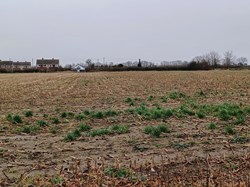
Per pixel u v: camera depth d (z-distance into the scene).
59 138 10.90
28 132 11.80
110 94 25.77
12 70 115.56
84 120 13.82
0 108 18.12
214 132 11.28
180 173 7.30
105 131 11.38
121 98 22.70
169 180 6.77
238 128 11.77
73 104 19.70
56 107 18.33
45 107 18.42
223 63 122.44
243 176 7.02
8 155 9.05
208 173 6.77
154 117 13.95
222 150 9.28
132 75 65.38
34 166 8.11
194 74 65.38
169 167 7.84
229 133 11.08
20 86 36.25
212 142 10.08
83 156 8.90
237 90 27.53
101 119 14.02
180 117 13.97
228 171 7.46
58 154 9.13
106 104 19.53
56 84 39.59
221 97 22.33
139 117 13.91
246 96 22.72
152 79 49.09
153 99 21.62
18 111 16.88
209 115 14.30
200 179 6.92
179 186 6.51
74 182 6.77
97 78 54.62
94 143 10.19
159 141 10.27
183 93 25.30
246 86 31.69
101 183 6.74
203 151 9.20
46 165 8.19
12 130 12.05
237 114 14.06
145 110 15.46
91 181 6.85
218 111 14.94
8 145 10.11
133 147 9.66
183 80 44.75
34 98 23.17
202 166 7.90
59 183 6.82
